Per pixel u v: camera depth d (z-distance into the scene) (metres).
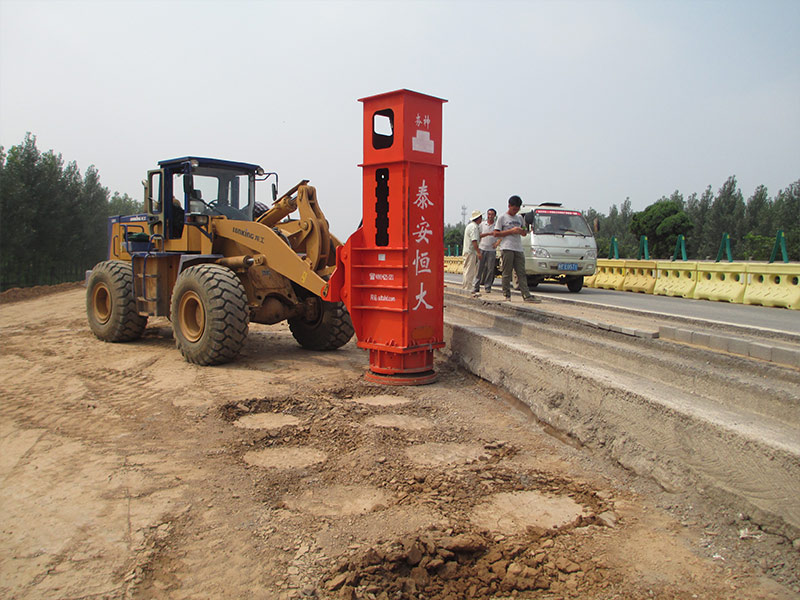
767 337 6.38
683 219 33.22
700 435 3.50
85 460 4.26
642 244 23.56
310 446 4.61
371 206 6.64
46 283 37.88
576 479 3.96
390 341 6.56
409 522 3.33
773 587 2.66
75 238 38.50
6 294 21.34
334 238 8.46
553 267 14.46
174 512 3.45
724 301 12.77
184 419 5.21
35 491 3.74
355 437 4.77
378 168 6.58
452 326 7.63
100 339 9.66
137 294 9.05
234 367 7.36
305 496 3.69
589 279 17.94
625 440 4.12
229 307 7.28
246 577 2.79
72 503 3.56
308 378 6.82
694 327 7.14
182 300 7.76
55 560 2.95
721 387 4.06
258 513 3.45
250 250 8.21
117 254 10.56
